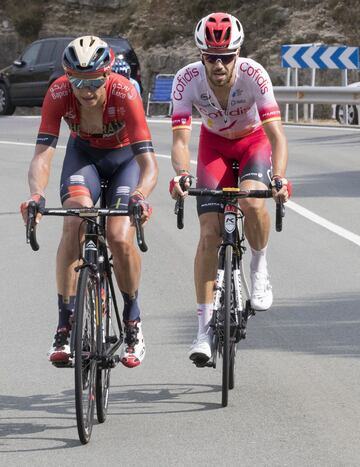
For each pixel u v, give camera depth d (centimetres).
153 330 1127
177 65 5219
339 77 4725
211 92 948
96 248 820
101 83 828
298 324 1133
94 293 812
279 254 1509
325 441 764
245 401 871
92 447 766
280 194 870
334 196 2034
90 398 782
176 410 854
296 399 872
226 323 862
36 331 1130
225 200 906
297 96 3916
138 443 772
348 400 866
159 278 1378
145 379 949
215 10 5381
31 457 745
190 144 3041
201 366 911
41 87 4409
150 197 2109
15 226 1812
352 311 1184
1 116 4519
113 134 888
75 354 752
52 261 1515
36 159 871
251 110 969
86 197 877
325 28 4959
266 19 5094
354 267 1416
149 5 5691
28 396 901
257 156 981
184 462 727
